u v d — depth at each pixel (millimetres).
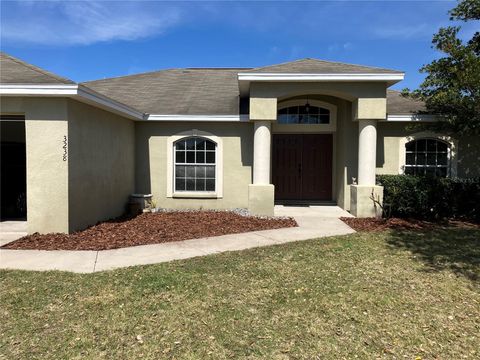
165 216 10914
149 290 4957
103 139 9805
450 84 9977
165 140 12297
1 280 5301
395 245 7465
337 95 11023
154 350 3553
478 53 10391
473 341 3785
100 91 14812
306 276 5578
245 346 3650
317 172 13445
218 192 12281
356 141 11844
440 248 7230
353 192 11086
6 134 10758
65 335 3801
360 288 5117
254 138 11047
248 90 12062
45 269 5816
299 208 12242
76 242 7535
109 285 5117
